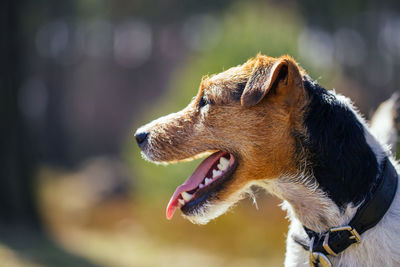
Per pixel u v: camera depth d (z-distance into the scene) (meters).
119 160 26.52
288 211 3.44
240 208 11.67
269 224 11.37
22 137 12.29
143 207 13.00
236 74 3.45
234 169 3.36
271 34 11.66
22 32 12.73
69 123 33.44
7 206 11.94
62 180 21.56
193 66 12.40
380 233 2.97
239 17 12.35
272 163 3.27
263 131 3.26
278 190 3.28
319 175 3.13
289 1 23.08
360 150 3.10
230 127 3.35
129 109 34.00
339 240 3.00
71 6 28.61
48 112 32.12
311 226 3.16
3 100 11.95
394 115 3.95
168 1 28.44
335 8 23.86
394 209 3.03
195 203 3.40
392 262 2.95
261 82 3.12
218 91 3.41
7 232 10.81
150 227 12.33
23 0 12.95
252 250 10.81
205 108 3.45
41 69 31.97
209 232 11.59
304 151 3.17
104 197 17.75
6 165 11.99
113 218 14.82
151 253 10.60
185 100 11.78
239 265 10.01
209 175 3.48
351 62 26.41
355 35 26.77
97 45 34.19
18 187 12.07
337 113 3.17
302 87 3.16
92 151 33.19
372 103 16.25
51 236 11.37
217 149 3.42
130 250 10.82
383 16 26.89
